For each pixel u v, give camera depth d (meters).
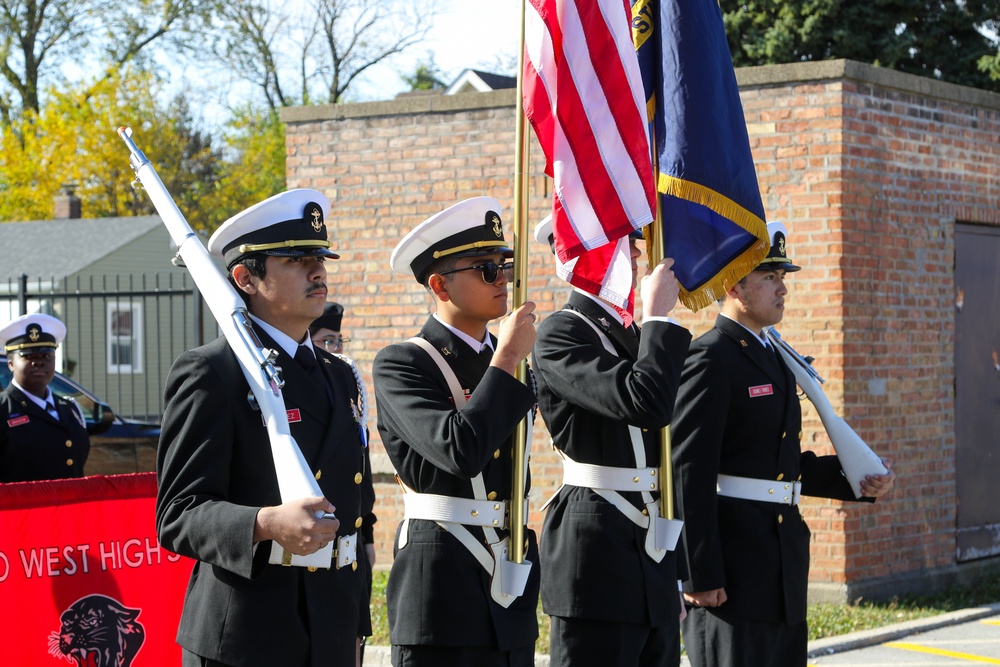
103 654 5.61
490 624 4.19
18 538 5.43
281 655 3.58
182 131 42.09
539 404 4.80
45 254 27.91
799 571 5.32
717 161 4.83
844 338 9.16
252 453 3.62
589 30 4.60
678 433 5.19
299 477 3.41
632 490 4.61
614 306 4.68
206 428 3.56
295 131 11.15
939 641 8.30
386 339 10.79
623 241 4.69
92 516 5.61
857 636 8.18
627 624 4.52
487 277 4.35
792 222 9.33
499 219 4.49
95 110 39.56
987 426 10.45
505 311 4.44
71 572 5.55
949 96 10.01
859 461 5.54
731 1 19.88
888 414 9.50
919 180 9.81
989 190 10.45
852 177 9.25
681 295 4.96
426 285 4.44
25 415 8.12
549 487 10.22
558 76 4.57
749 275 5.46
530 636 4.31
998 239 10.60
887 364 9.52
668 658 4.69
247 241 3.79
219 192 43.34
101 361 26.20
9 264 27.81
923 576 9.70
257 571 3.50
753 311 5.46
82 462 8.36
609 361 4.47
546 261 10.25
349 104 10.91
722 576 5.09
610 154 4.57
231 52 39.56
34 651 5.45
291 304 3.78
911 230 9.74
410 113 10.73
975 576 10.20
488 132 10.46
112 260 27.64
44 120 38.44
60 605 5.52
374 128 10.86
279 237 3.78
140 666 5.68
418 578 4.22
